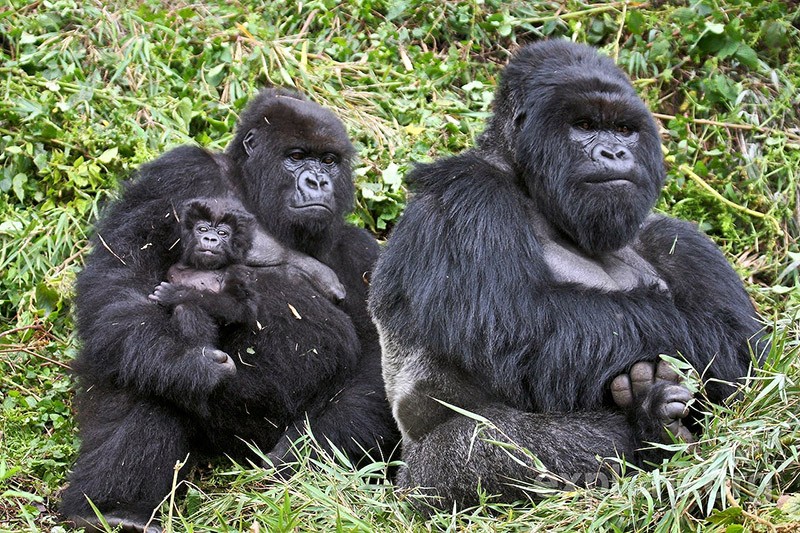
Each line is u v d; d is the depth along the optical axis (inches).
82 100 784.9
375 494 506.0
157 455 552.1
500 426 494.3
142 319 569.0
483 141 577.9
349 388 619.2
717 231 794.2
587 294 507.5
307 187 652.7
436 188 538.3
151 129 780.0
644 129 536.4
